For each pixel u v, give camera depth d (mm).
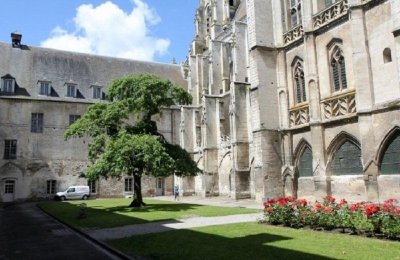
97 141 29875
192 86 53906
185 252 10938
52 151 46688
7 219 23859
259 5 28328
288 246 11148
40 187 45531
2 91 45312
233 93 38812
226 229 15211
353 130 21359
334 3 23062
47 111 47156
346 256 9492
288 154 26688
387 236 11820
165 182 52656
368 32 20484
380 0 19781
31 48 50438
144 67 57656
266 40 28078
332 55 23453
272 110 27422
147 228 16938
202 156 46125
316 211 14625
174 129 54281
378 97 19703
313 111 24016
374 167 19516
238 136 38156
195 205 30172
